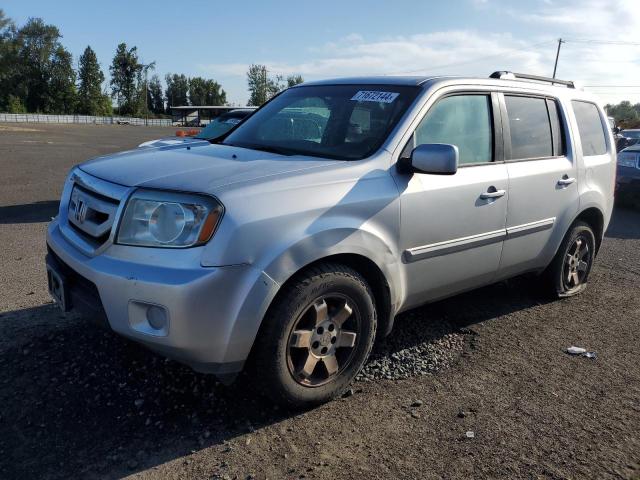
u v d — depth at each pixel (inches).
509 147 173.6
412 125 147.2
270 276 115.2
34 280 213.2
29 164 672.4
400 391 140.7
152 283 109.7
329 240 124.2
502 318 191.9
